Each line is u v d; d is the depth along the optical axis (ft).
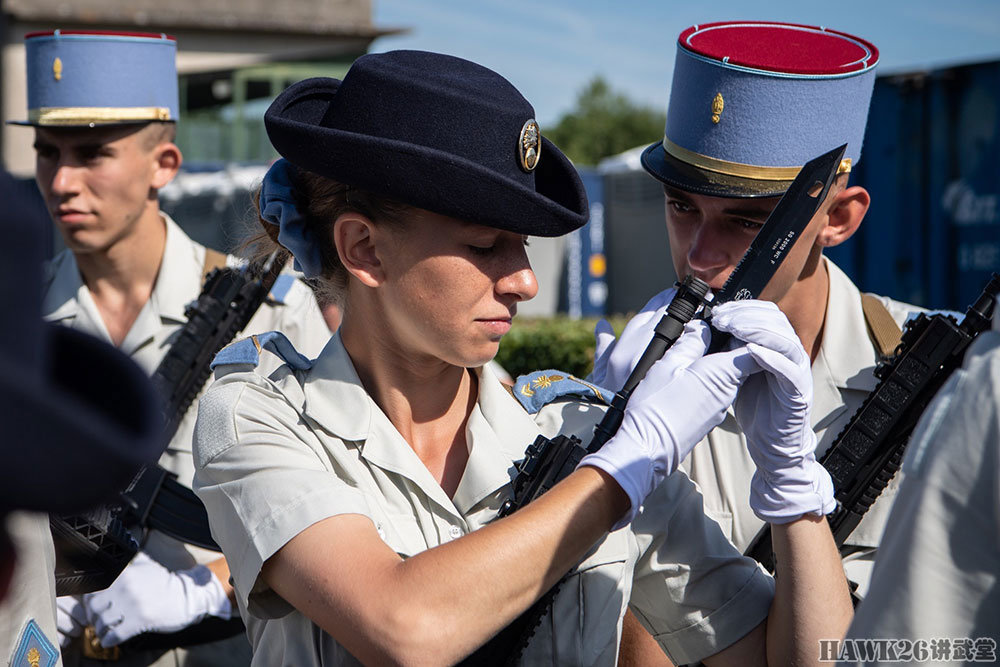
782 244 5.00
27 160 40.65
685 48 7.00
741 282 5.01
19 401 2.24
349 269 5.20
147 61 9.64
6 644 4.42
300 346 9.14
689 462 7.09
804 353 4.90
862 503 6.39
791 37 7.29
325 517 4.80
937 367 6.22
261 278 8.51
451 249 4.93
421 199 4.81
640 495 4.66
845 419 7.16
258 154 61.87
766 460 5.06
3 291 2.22
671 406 4.75
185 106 61.46
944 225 25.73
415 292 5.01
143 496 8.00
